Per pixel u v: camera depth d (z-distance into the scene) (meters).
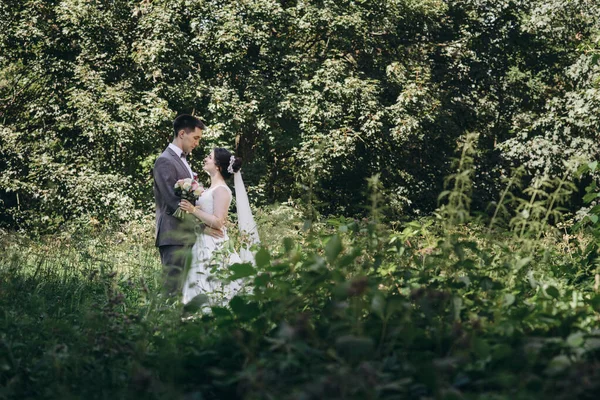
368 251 3.48
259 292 3.04
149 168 20.42
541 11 21.42
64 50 21.72
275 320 2.93
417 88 20.50
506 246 3.49
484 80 23.94
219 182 6.14
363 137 20.75
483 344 2.46
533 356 2.46
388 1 21.77
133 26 21.23
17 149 21.17
